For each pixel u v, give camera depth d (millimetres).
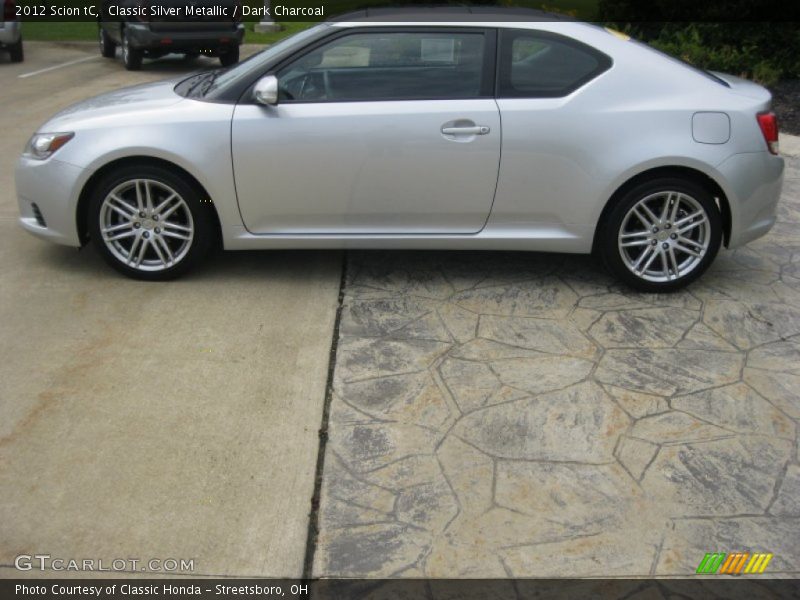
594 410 3689
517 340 4312
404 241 4797
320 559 2793
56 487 3098
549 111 4559
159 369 3943
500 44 4602
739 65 11000
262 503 3053
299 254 5426
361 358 4090
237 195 4684
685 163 4559
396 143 4574
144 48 13219
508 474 3248
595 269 5281
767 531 2969
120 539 2855
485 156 4594
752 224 4797
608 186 4605
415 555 2822
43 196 4766
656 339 4355
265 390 3789
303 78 4645
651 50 4730
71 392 3729
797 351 4262
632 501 3111
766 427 3592
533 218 4758
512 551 2850
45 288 4793
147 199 4758
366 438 3453
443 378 3924
